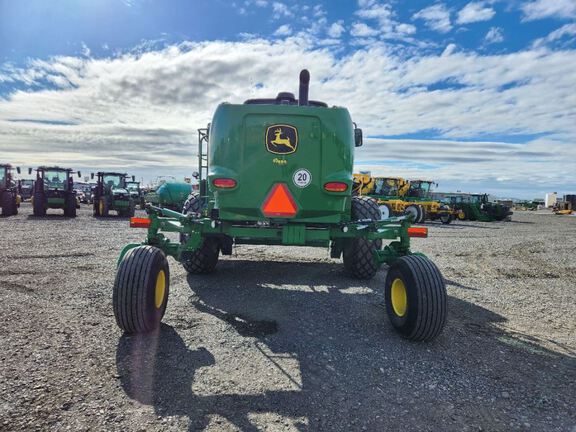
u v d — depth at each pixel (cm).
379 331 399
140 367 301
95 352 324
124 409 245
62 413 238
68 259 718
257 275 639
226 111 432
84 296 482
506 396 279
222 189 429
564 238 1486
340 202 433
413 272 361
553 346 380
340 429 234
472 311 493
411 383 293
